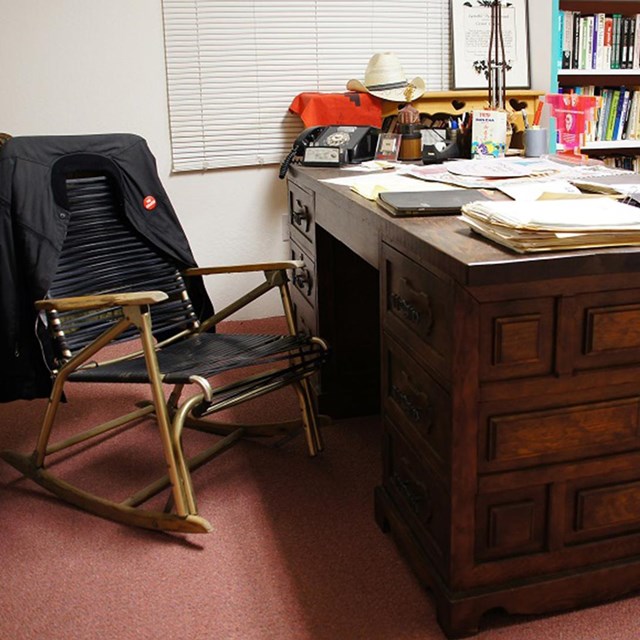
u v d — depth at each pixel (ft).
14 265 6.81
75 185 7.30
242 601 5.38
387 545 6.00
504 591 4.90
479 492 4.74
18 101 9.98
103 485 7.06
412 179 7.01
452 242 4.69
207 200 11.03
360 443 7.76
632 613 5.09
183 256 7.78
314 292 8.12
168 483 6.82
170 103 10.55
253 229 11.34
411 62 11.22
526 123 9.36
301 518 6.40
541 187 6.01
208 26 10.44
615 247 4.49
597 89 12.26
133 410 8.73
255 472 7.20
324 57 10.94
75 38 10.00
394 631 5.03
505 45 11.11
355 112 10.36
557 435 4.75
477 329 4.45
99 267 7.39
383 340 5.80
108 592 5.53
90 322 7.17
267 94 10.87
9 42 9.79
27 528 6.39
